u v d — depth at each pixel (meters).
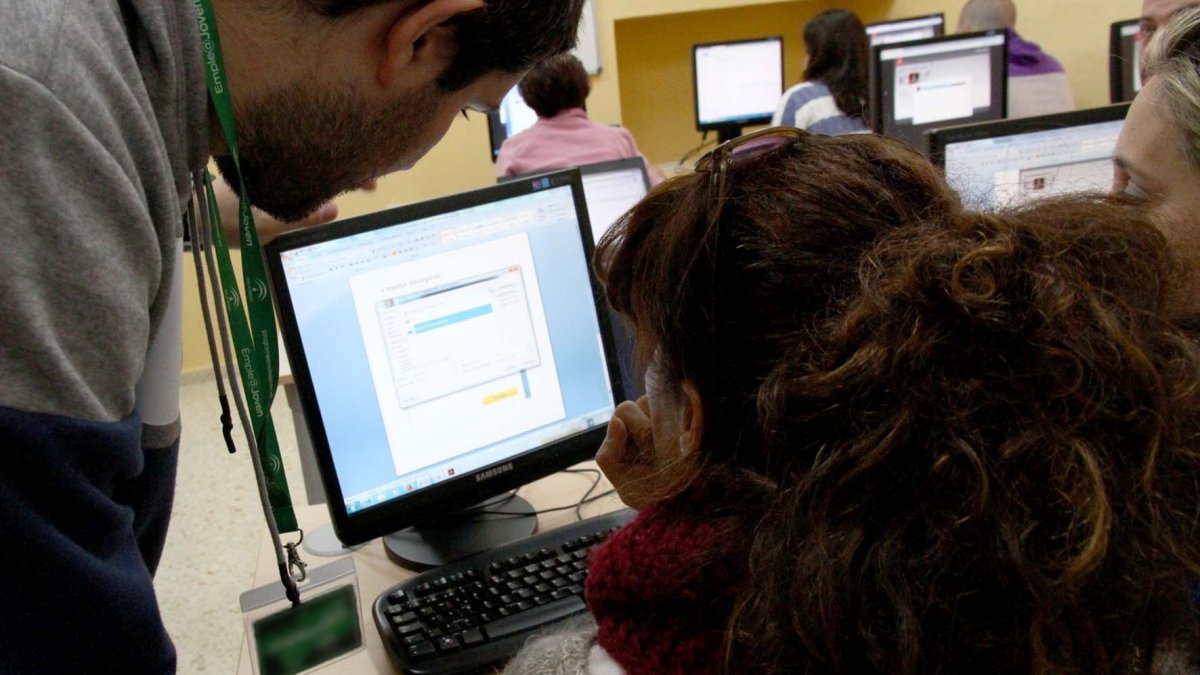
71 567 0.50
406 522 1.09
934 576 0.42
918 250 0.46
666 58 5.04
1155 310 0.47
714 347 0.53
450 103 0.74
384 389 1.07
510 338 1.15
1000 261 0.44
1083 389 0.42
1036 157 1.63
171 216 0.58
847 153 0.55
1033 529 0.40
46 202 0.48
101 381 0.53
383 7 0.63
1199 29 0.88
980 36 3.02
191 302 3.79
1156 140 0.86
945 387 0.42
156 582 2.40
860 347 0.45
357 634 0.86
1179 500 0.44
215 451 3.17
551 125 2.97
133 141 0.54
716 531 0.53
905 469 0.43
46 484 0.49
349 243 1.04
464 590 0.99
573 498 1.29
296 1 0.62
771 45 4.25
